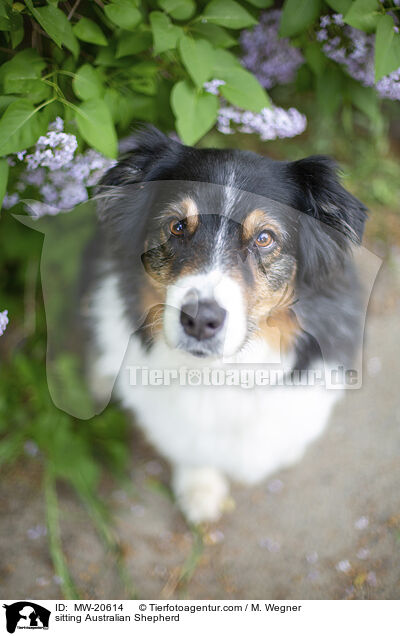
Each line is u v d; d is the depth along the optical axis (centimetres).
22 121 69
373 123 109
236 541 92
